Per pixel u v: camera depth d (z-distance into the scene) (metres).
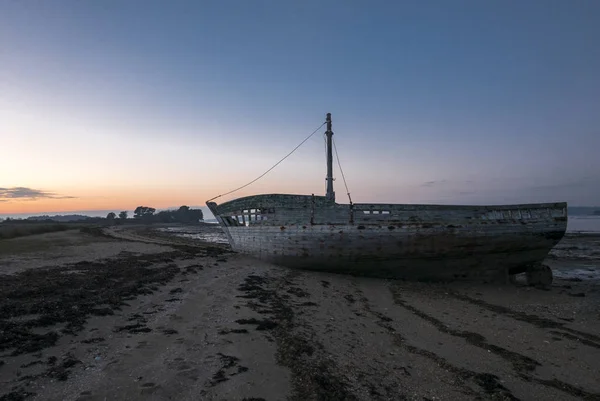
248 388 6.27
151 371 6.60
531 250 19.36
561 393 7.57
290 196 22.48
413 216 18.77
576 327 12.28
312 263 20.61
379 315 12.87
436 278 19.53
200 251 28.94
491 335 11.23
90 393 5.62
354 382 7.13
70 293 11.67
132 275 16.11
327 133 26.78
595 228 91.81
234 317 10.50
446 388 7.37
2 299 10.45
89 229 57.03
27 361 6.65
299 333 9.76
